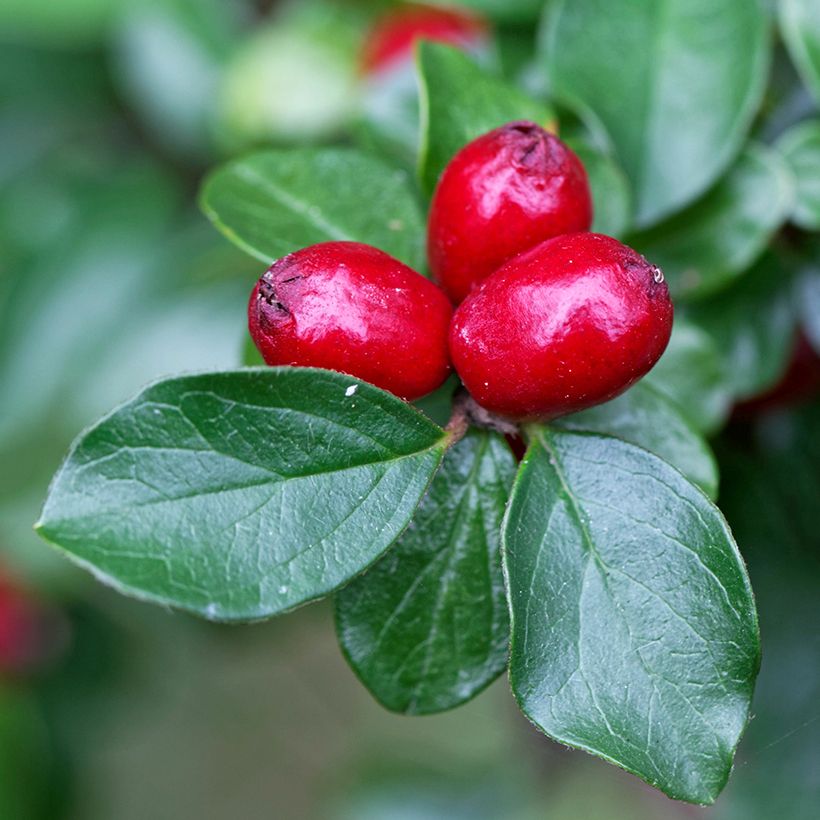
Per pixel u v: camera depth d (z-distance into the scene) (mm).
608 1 139
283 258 117
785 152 141
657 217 138
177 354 186
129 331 192
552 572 118
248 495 115
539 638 117
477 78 131
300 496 115
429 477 117
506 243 120
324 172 131
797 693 147
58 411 192
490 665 125
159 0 200
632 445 119
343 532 115
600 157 133
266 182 130
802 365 149
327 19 184
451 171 122
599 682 117
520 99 131
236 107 183
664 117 139
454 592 124
